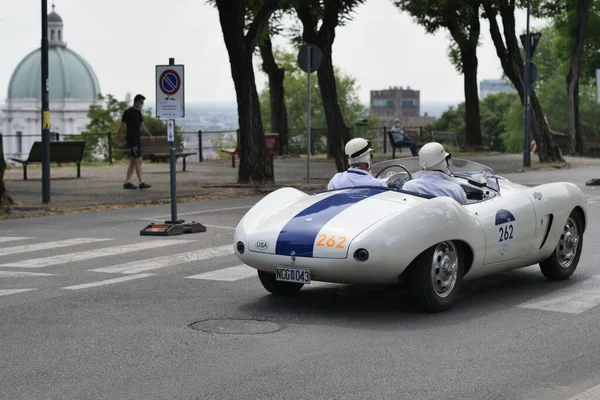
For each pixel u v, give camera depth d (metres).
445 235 8.46
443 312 8.68
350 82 90.56
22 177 27.19
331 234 8.31
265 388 6.24
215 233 14.61
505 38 33.88
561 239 10.28
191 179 26.19
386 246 8.12
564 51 49.78
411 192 9.13
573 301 9.20
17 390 6.21
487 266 9.17
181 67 14.42
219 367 6.75
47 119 19.12
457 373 6.61
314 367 6.75
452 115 107.50
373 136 53.28
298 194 9.73
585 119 89.62
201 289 9.87
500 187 9.98
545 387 6.30
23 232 14.91
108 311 8.74
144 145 30.53
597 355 7.12
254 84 23.64
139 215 17.22
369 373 6.60
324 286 10.02
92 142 65.81
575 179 26.11
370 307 8.90
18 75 186.00
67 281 10.39
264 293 9.64
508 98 110.00
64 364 6.85
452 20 39.16
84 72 182.62
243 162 23.69
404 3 39.53
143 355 7.11
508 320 8.34
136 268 11.27
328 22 29.50
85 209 18.20
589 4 45.41
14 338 7.66
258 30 23.55
